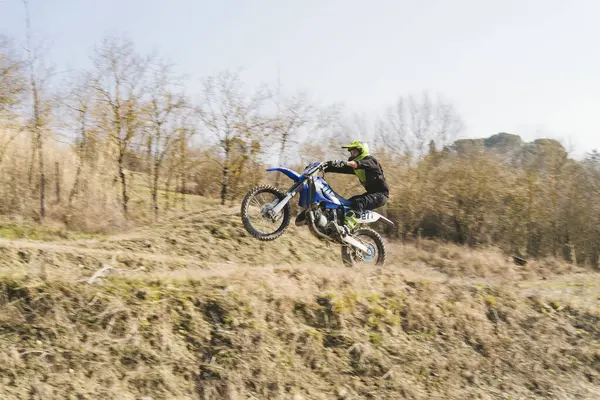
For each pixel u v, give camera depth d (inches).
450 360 365.1
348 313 364.5
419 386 340.2
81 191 788.0
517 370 377.4
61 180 789.9
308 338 338.0
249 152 895.1
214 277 363.9
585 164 1109.7
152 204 853.2
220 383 296.2
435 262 805.2
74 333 292.0
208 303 334.6
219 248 585.6
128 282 335.0
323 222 366.0
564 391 369.7
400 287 404.5
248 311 337.7
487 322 405.7
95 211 710.5
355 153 386.6
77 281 321.4
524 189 1093.1
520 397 356.2
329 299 367.2
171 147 852.6
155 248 554.6
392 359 350.0
